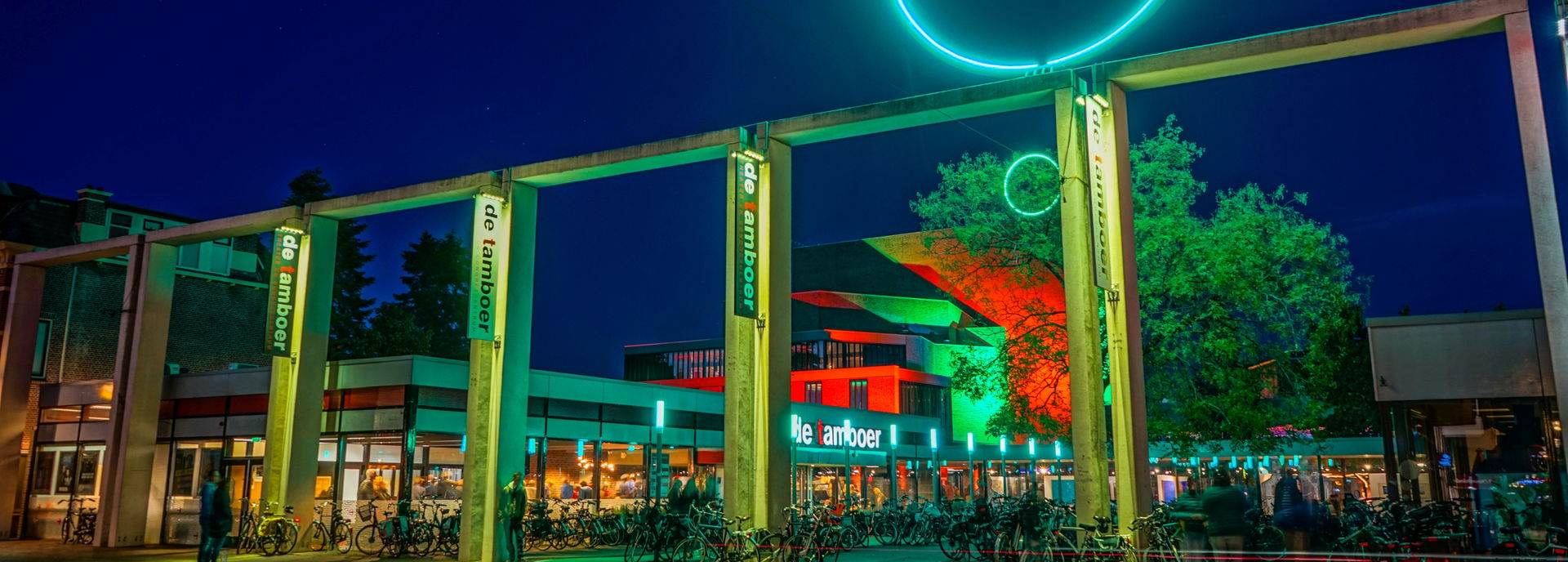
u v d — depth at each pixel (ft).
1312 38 51.13
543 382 88.28
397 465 86.38
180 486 89.15
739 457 60.08
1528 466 66.59
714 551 56.85
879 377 194.90
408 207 77.56
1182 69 53.42
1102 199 53.11
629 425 97.71
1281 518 57.00
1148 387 81.61
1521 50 47.65
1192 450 86.58
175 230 86.79
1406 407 64.69
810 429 119.65
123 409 85.76
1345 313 87.45
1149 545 49.98
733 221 61.87
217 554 57.93
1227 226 81.10
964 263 91.09
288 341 78.54
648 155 65.92
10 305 95.66
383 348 173.06
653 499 80.53
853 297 234.17
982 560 68.44
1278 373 84.12
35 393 101.35
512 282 69.77
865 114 60.64
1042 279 88.02
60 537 92.99
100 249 91.20
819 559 61.31
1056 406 85.40
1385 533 55.16
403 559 71.05
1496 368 60.49
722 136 63.31
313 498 77.66
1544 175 46.57
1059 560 53.06
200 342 114.11
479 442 67.72
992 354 101.09
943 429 204.03
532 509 78.74
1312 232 81.41
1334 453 126.00
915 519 89.35
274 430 77.15
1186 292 79.41
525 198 71.61
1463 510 60.59
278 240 79.10
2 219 106.93
